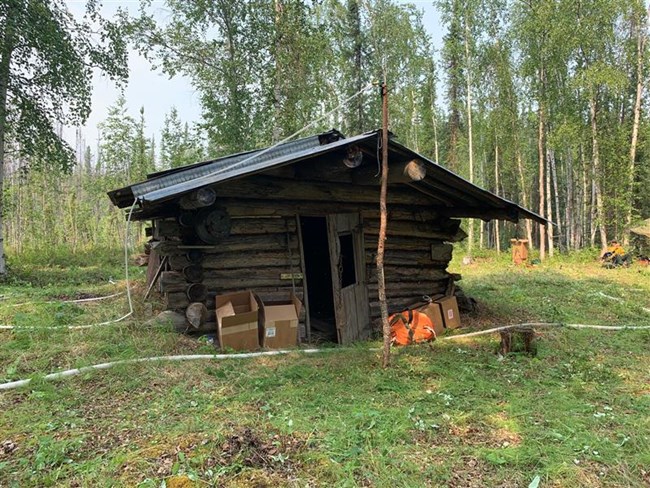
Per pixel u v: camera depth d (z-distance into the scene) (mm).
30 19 11211
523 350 5746
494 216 7496
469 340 6598
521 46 19438
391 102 22047
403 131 24703
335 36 20891
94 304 7832
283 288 6578
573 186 25594
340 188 6906
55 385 4195
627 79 17016
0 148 11883
